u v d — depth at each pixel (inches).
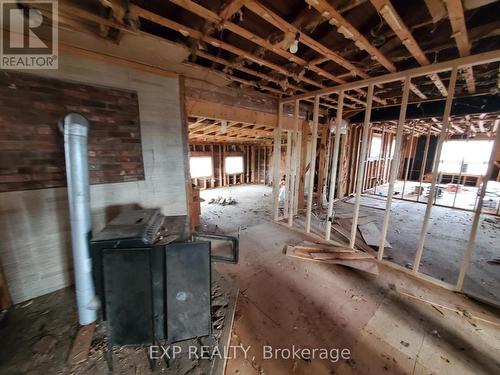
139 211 76.1
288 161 148.6
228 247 115.6
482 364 53.4
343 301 75.5
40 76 65.8
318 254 105.6
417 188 251.0
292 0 57.2
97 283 53.3
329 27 69.0
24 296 71.6
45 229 73.1
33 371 50.7
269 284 84.7
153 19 58.3
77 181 56.8
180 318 57.2
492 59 67.3
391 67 85.9
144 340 54.9
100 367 52.0
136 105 86.4
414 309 71.9
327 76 97.6
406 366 53.0
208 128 167.3
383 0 49.4
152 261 53.9
